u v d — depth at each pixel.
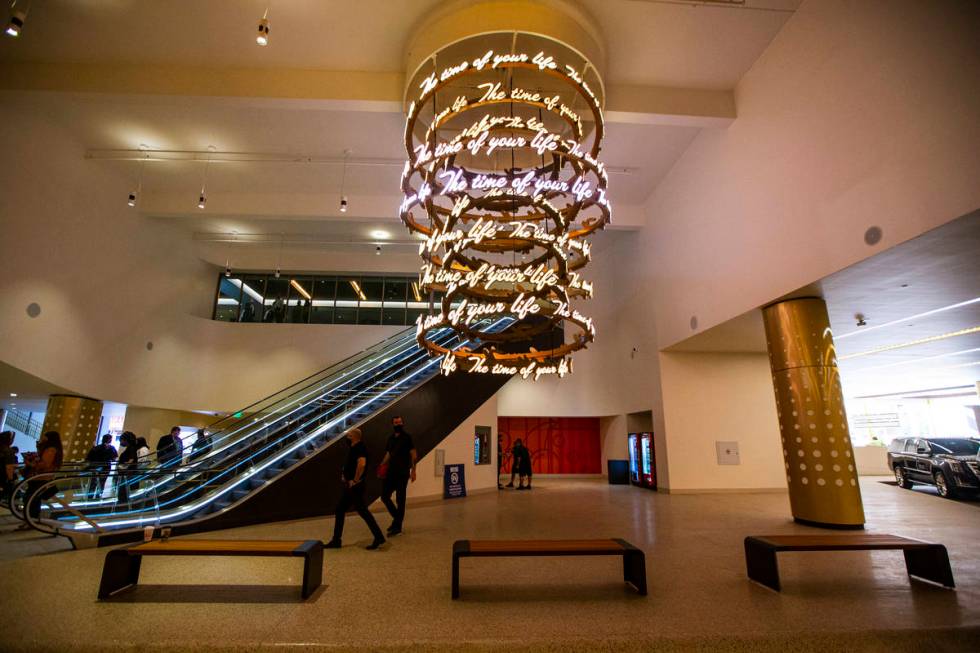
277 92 8.12
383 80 8.28
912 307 8.51
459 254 6.36
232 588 4.00
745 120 8.67
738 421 12.24
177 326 14.62
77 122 9.70
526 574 4.45
